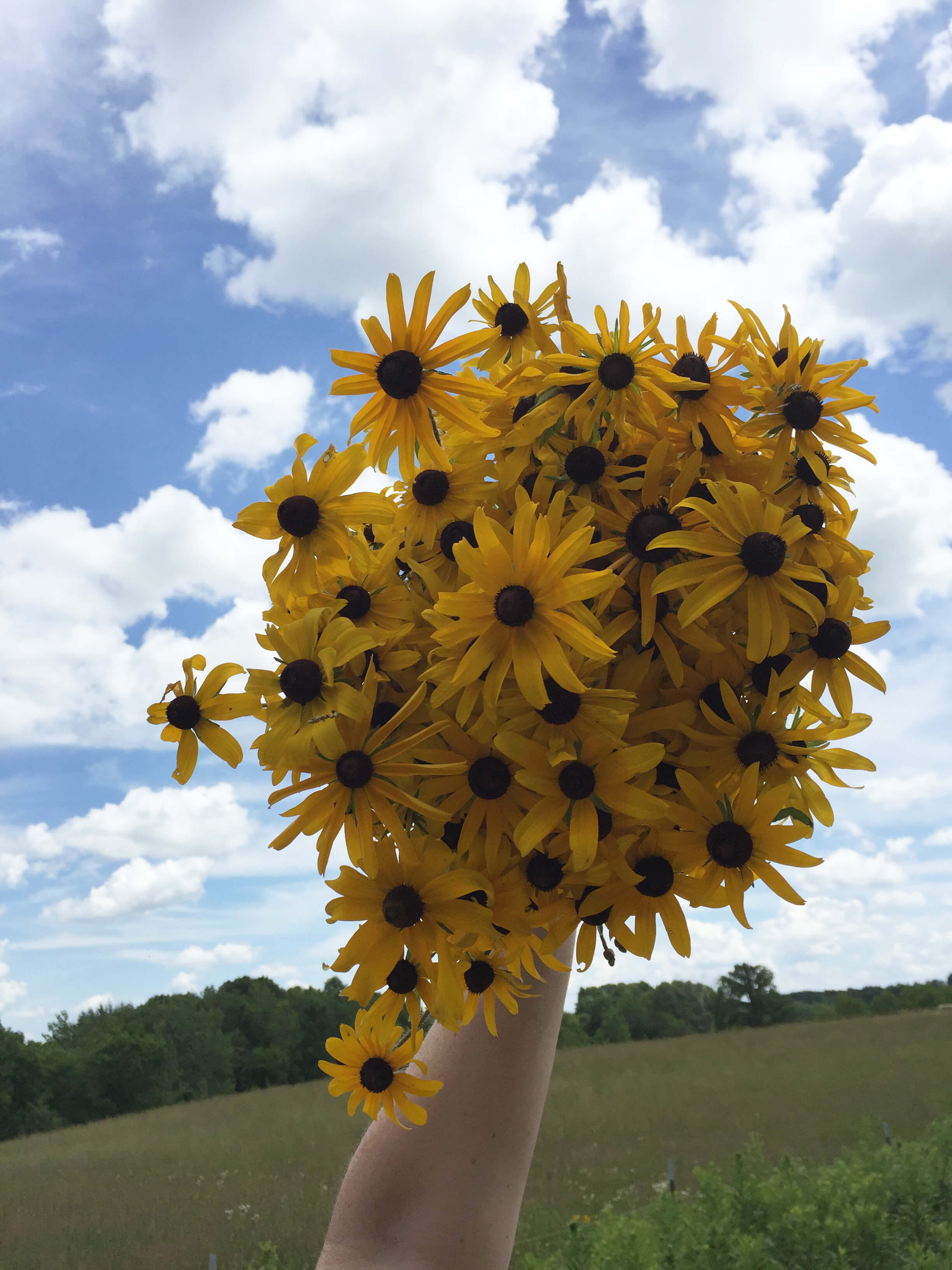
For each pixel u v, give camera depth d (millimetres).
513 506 490
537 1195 4230
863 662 470
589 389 467
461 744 433
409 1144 517
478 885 411
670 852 430
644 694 449
